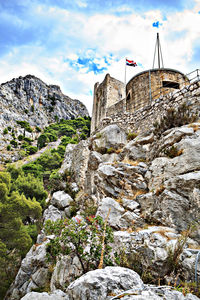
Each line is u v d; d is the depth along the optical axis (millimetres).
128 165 9891
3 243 14242
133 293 3455
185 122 9438
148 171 9055
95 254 5953
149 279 5070
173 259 5105
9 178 19562
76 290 3840
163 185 7340
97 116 28406
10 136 83812
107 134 13867
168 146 8516
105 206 8133
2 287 13336
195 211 5961
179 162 7324
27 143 83188
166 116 10461
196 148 7031
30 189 31203
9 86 114250
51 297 4195
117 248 6266
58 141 89625
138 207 7965
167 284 4859
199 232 5512
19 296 11836
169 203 6664
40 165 50500
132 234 6348
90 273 4016
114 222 7582
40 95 129500
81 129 103000
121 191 9164
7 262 14523
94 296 3533
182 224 6117
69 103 157000
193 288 4164
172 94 11867
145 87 17609
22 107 109250
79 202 15547
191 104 10125
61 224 7246
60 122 116500
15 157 67312
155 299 3150
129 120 15484
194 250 5055
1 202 16625
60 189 20266
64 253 6961
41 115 115438
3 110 94750
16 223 15828
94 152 13734
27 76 138000
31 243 17359
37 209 18516
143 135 11930
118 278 3848
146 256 5547
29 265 13172
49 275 11211
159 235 5840
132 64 21484
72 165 22312
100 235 6266
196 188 6191
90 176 14383
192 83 10648
